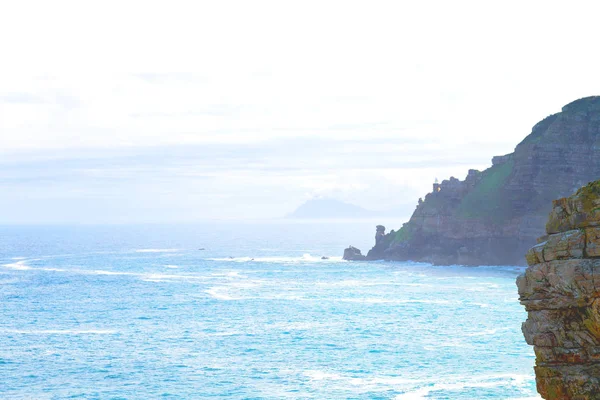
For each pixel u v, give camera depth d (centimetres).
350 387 7950
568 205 2292
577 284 2167
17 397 7856
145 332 11894
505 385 7856
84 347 10612
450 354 9600
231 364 9244
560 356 2236
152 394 7869
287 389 7944
